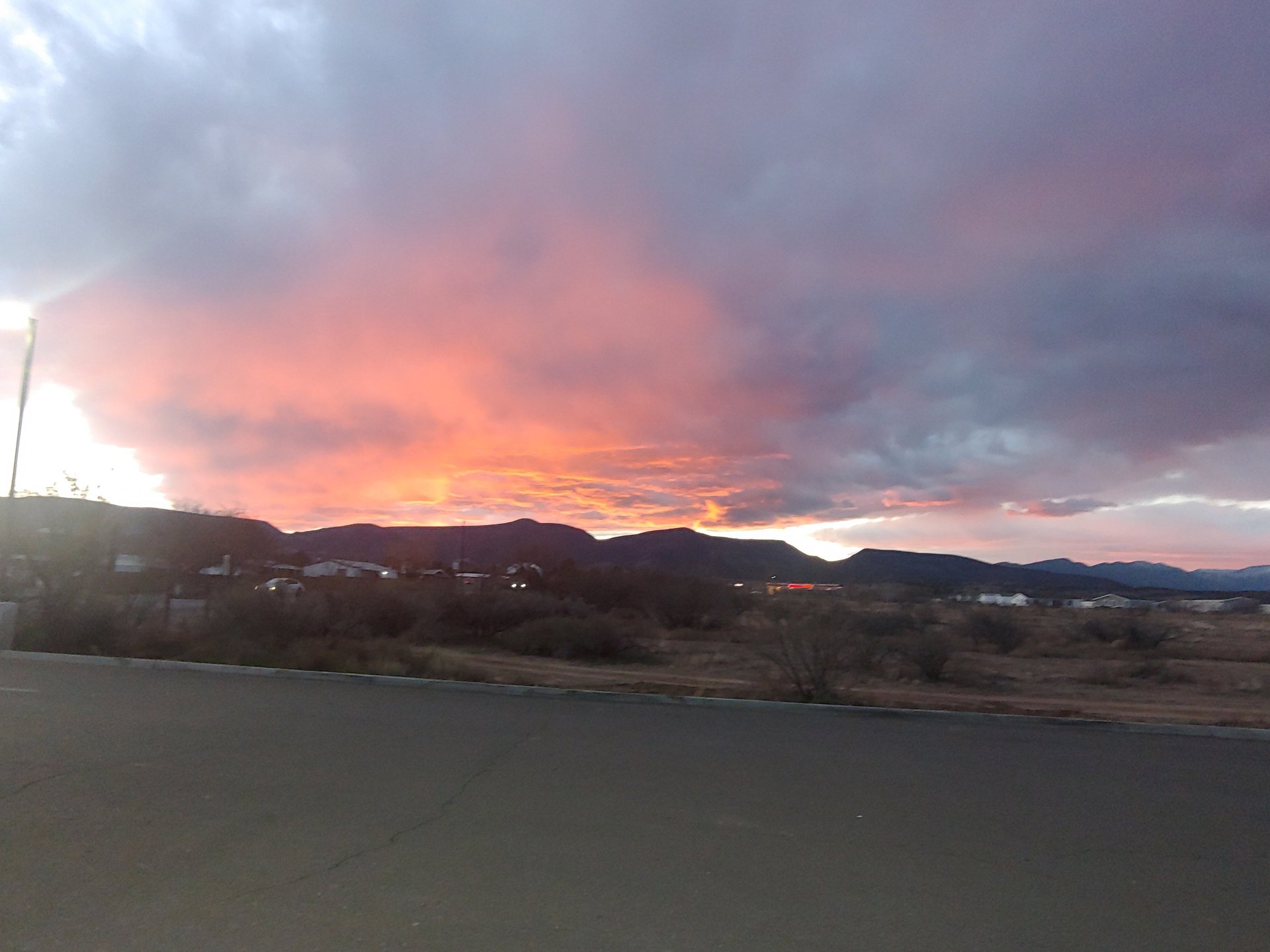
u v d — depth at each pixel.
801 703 13.71
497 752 9.93
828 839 7.15
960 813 8.09
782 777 9.19
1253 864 6.86
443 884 5.88
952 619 47.88
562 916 5.43
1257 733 12.38
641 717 12.52
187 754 9.30
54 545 20.38
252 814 7.29
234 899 5.52
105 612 19.66
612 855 6.57
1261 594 148.50
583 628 28.81
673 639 36.22
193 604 32.84
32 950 4.79
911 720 13.05
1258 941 5.39
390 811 7.49
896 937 5.30
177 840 6.59
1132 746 11.55
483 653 29.06
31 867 5.96
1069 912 5.77
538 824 7.25
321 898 5.59
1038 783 9.34
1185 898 6.08
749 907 5.67
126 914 5.26
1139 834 7.59
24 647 18.72
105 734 10.16
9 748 9.32
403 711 12.30
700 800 8.18
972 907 5.80
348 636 21.81
